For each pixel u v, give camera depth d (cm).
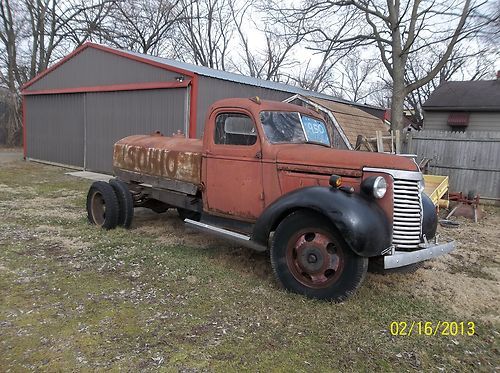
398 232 381
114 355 282
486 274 489
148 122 1159
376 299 391
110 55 1245
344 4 1327
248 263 479
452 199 875
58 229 601
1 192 901
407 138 1091
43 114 1548
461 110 1594
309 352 296
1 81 2620
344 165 389
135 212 757
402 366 285
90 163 1360
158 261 473
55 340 299
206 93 1080
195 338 308
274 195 430
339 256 369
